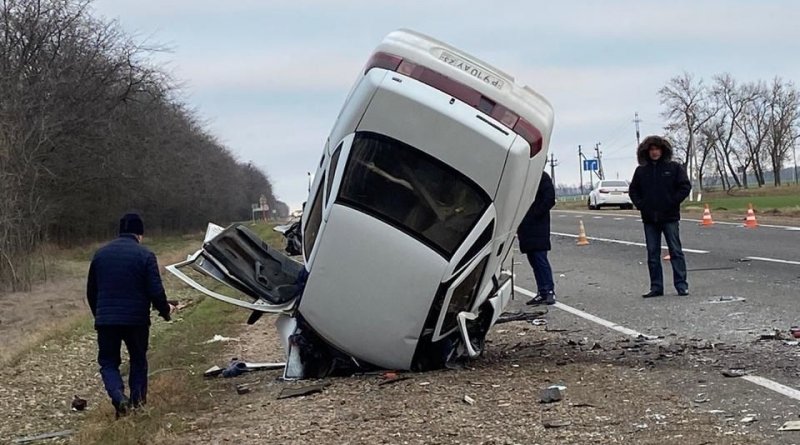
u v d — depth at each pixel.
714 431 5.48
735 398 6.28
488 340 9.91
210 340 13.03
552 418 6.12
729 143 96.19
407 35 7.69
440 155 7.44
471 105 7.45
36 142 35.31
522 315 11.26
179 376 9.77
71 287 28.23
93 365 12.41
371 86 7.42
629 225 29.03
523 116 7.56
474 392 7.19
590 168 77.56
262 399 7.98
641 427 5.71
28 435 8.23
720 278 13.50
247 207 120.50
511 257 10.62
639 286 13.45
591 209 46.38
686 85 92.50
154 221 65.19
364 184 7.62
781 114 94.62
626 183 45.88
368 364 8.34
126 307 7.83
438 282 7.68
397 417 6.58
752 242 19.30
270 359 10.87
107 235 50.06
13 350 13.91
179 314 17.38
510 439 5.71
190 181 67.19
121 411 7.74
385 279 7.73
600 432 5.67
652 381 7.03
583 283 14.48
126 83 43.19
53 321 18.80
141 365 8.06
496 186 7.49
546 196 12.13
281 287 8.98
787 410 5.86
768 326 9.12
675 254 11.97
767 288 11.99
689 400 6.34
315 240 8.06
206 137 76.56
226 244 9.00
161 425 7.25
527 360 8.51
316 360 8.62
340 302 7.88
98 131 41.44
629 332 9.54
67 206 43.53
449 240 7.66
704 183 99.69
